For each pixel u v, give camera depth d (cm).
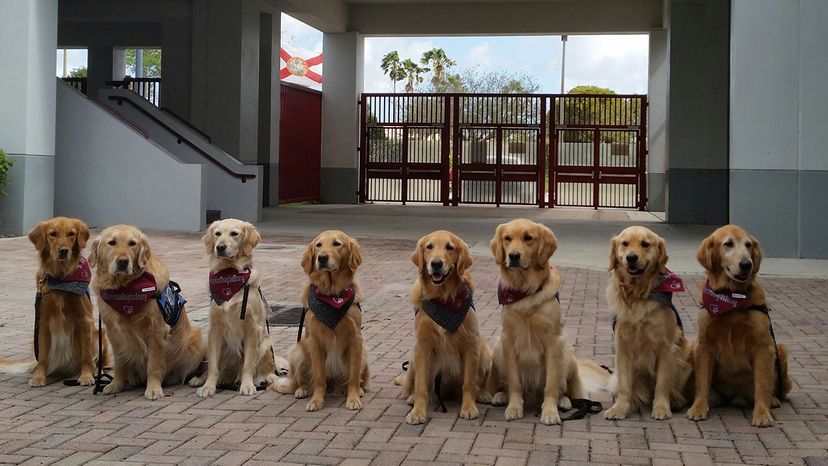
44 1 1545
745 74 1351
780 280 1138
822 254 1341
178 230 1764
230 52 2242
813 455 458
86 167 1798
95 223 1797
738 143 1356
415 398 539
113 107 2086
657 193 2741
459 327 532
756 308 518
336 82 2936
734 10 1348
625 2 2727
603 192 2850
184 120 2225
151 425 518
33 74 1530
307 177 2911
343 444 480
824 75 1326
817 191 1335
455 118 2906
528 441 484
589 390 577
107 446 475
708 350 531
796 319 866
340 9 2828
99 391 595
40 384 610
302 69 4238
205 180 1805
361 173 2995
